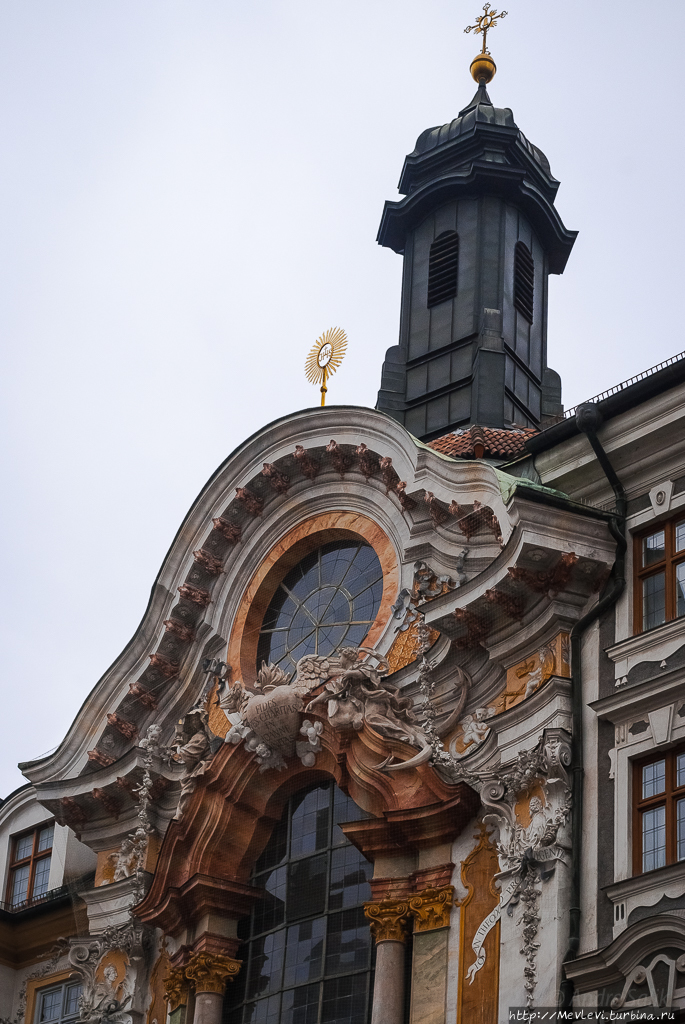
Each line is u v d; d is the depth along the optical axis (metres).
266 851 32.88
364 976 30.12
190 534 35.81
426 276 42.47
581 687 28.41
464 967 28.27
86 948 34.97
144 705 36.06
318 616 34.12
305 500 34.78
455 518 31.52
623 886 26.17
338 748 31.16
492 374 39.81
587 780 27.66
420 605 30.94
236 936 32.53
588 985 25.81
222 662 34.78
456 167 43.41
